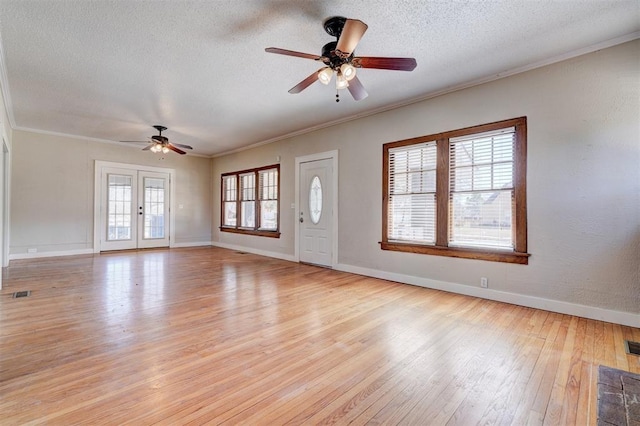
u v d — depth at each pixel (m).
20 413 1.54
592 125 2.93
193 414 1.56
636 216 2.74
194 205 8.48
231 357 2.16
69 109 4.70
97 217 6.84
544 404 1.66
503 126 3.46
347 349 2.30
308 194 5.84
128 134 6.31
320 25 2.59
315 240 5.69
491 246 3.58
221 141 6.91
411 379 1.90
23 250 5.96
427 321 2.87
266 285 4.19
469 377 1.92
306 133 5.87
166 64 3.26
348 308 3.24
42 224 6.16
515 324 2.79
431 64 3.26
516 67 3.33
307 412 1.59
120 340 2.42
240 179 7.71
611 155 2.84
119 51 2.99
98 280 4.36
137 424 1.48
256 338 2.48
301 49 2.98
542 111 3.21
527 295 3.30
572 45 2.90
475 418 1.55
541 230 3.21
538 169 3.23
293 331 2.63
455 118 3.86
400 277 4.39
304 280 4.49
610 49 2.84
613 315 2.82
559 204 3.11
